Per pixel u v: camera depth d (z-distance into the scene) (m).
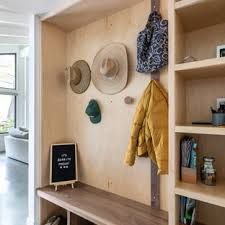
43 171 2.46
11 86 7.57
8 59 7.51
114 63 2.10
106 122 2.27
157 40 1.69
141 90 1.98
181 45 1.52
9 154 5.91
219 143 1.54
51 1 2.11
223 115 1.32
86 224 2.25
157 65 1.69
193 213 1.42
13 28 3.71
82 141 2.52
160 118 1.69
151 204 1.91
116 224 1.64
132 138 1.76
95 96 2.38
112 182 2.23
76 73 2.51
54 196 2.17
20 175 4.34
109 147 2.25
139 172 2.01
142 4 1.99
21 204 2.97
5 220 2.54
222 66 1.25
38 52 2.45
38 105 2.45
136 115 1.77
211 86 1.58
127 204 1.96
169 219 1.35
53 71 2.57
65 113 2.68
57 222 2.35
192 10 1.35
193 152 1.41
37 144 2.44
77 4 2.05
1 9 2.46
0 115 7.47
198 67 1.28
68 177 2.46
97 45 2.37
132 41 2.06
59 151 2.50
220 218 1.53
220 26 1.54
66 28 2.60
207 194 1.23
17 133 5.70
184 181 1.42
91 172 2.43
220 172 1.53
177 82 1.41
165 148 1.63
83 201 2.04
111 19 2.24
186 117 1.65
